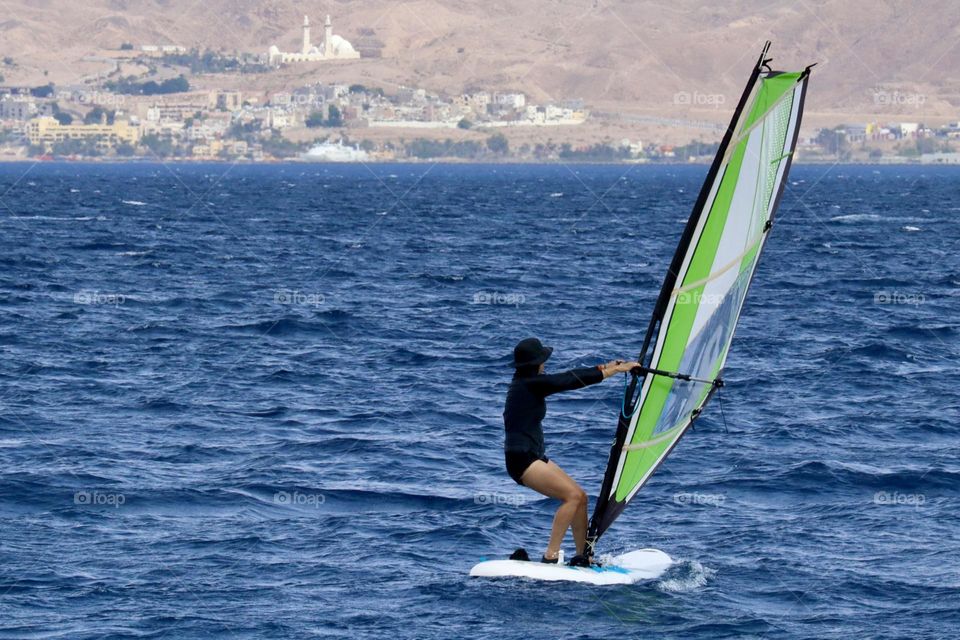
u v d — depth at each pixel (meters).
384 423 75.31
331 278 169.38
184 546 50.06
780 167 43.62
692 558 48.66
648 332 45.03
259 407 79.69
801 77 42.81
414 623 41.16
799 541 51.25
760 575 46.53
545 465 45.53
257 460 65.12
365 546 50.34
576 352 105.25
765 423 74.94
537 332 117.19
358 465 64.44
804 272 181.50
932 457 66.56
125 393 83.69
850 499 58.31
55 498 56.78
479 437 72.06
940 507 56.88
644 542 51.16
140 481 60.16
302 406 80.12
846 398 83.56
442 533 52.25
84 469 62.22
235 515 54.91
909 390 86.81
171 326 117.88
